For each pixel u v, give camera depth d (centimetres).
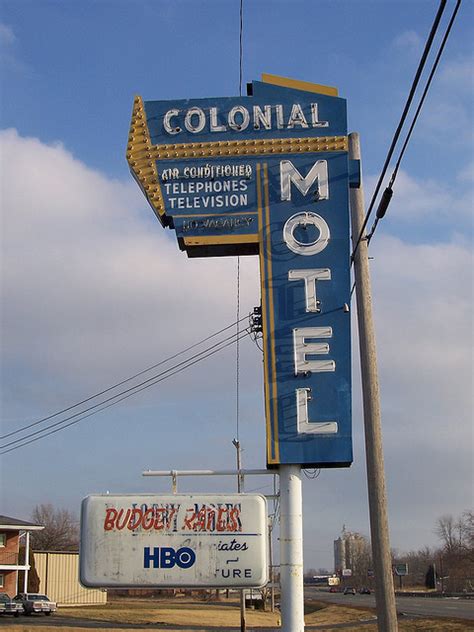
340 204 1598
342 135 1634
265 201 1609
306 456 1484
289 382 1515
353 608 8100
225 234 1598
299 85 1669
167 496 1501
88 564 1475
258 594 7869
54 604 5975
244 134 1647
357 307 1487
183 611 6856
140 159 1642
